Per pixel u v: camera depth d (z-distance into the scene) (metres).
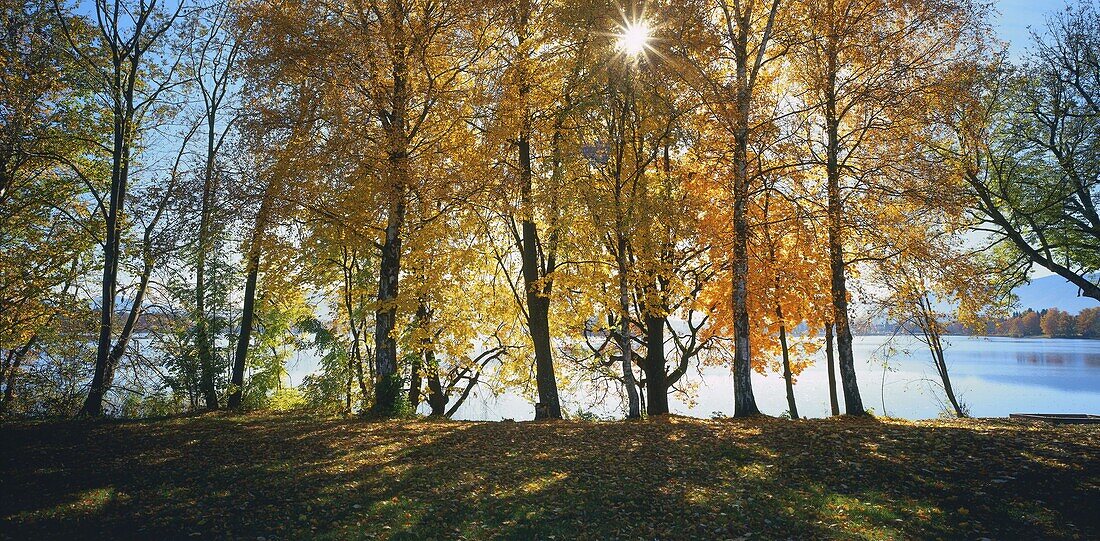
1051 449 10.24
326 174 14.01
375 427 14.06
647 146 17.52
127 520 7.67
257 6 14.71
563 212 14.88
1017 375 48.88
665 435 12.52
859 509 7.94
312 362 33.00
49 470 9.93
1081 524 7.25
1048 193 22.03
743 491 8.75
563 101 16.38
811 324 17.50
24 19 16.11
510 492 8.84
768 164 16.75
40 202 18.64
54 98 17.45
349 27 14.24
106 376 18.14
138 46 17.36
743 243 14.58
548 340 17.28
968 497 8.25
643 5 14.05
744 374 14.73
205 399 18.48
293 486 9.11
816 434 11.92
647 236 14.73
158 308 19.00
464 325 18.75
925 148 15.73
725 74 16.91
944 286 14.88
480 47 15.52
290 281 18.66
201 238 16.20
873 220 14.57
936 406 33.50
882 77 14.46
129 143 18.56
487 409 27.83
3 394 17.69
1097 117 20.89
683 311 20.02
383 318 16.23
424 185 14.16
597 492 8.80
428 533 7.41
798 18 15.10
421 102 15.34
